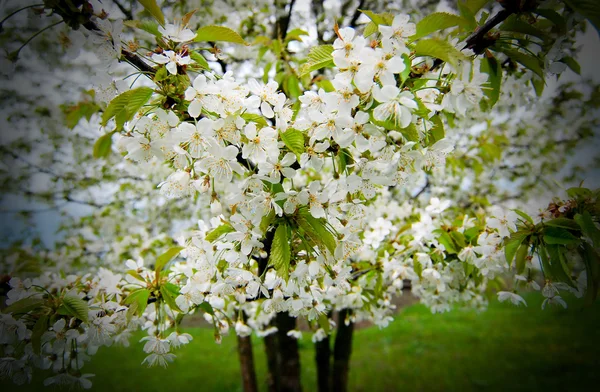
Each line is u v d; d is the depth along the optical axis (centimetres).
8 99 81
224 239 41
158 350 44
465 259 50
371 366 162
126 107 34
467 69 37
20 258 58
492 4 44
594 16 34
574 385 135
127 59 36
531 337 176
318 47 36
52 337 40
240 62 92
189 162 38
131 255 82
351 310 71
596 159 85
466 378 146
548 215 42
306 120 36
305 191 36
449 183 96
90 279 46
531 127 90
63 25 36
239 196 37
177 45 36
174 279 45
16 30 48
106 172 93
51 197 91
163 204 95
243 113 36
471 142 91
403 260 56
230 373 158
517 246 42
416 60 38
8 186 88
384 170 39
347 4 95
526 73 47
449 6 84
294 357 96
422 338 187
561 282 42
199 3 78
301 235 38
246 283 40
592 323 182
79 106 70
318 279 43
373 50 34
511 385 139
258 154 35
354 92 35
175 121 35
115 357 174
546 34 37
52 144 90
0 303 50
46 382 41
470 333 187
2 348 41
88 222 92
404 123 33
